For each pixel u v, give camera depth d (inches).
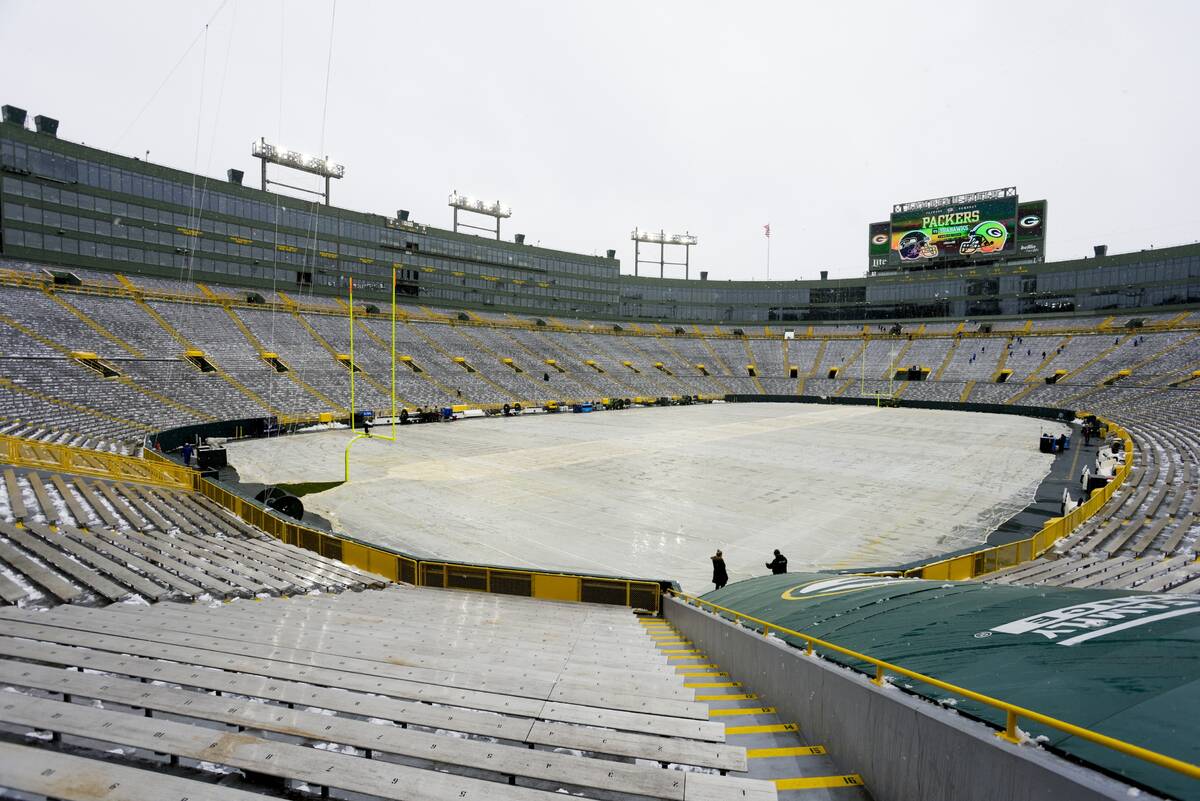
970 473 1109.7
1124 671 131.2
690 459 1257.4
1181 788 80.8
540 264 3203.7
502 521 780.0
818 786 146.0
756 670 238.8
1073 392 2212.1
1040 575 463.2
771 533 735.7
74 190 1753.2
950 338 2950.3
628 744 149.6
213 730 130.6
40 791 106.7
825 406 2672.2
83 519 506.3
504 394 2290.8
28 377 1261.1
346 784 115.7
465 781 117.9
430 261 2770.7
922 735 120.6
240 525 608.4
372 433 1600.6
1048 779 88.5
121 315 1681.8
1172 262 2479.1
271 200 2228.1
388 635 273.6
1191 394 1840.6
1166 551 548.4
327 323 2225.6
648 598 475.8
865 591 315.9
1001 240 2787.9
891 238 3102.9
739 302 3624.5
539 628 341.1
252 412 1556.3
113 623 253.6
